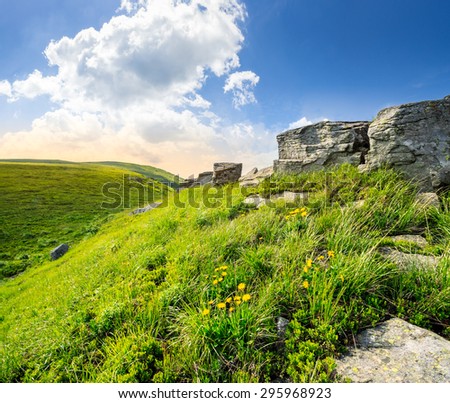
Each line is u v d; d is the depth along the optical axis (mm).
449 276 4570
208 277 5812
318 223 7078
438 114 8727
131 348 4344
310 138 13320
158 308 5105
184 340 4285
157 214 17453
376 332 4008
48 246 30734
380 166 9625
